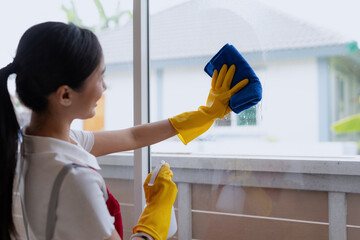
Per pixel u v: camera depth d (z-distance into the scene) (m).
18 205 0.93
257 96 0.69
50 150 0.57
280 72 4.78
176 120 0.76
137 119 1.00
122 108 1.46
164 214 0.65
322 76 4.70
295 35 3.88
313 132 5.26
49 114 0.59
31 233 0.61
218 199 1.02
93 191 0.55
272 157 0.99
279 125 5.37
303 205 0.94
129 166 1.17
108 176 1.21
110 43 1.31
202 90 1.07
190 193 1.05
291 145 5.39
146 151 1.03
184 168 1.05
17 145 0.59
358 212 0.88
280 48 3.99
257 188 0.98
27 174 0.58
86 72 0.56
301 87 4.90
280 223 0.96
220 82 0.75
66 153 0.58
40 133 0.60
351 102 5.07
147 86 1.04
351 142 5.31
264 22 1.05
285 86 4.93
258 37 0.99
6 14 1.35
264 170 0.97
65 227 0.54
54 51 0.53
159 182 0.69
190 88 1.11
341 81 4.86
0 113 0.57
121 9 1.26
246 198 0.99
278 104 5.23
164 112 4.58
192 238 1.04
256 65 0.99
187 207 1.05
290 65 4.66
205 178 1.03
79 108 0.59
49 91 0.55
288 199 0.95
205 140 1.08
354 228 0.88
